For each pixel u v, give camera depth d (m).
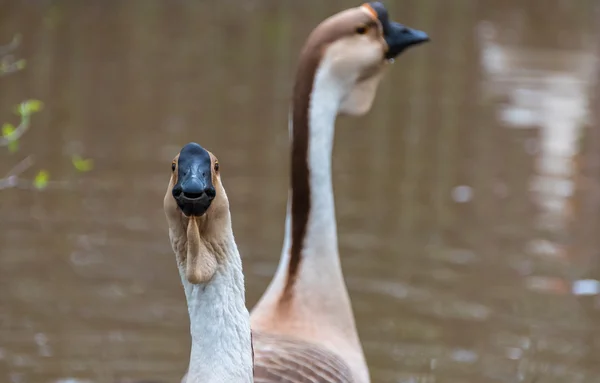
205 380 4.94
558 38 27.81
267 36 26.28
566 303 11.28
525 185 15.33
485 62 24.55
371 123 18.97
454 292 11.39
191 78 21.47
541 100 20.78
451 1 33.94
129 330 10.20
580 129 18.59
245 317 5.07
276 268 11.61
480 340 10.22
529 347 10.06
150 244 12.34
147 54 23.48
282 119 18.41
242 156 15.96
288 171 15.32
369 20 7.73
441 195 14.77
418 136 18.03
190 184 4.50
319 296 7.36
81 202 13.58
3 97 18.86
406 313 10.81
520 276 11.88
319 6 31.06
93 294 10.92
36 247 12.04
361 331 10.33
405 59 24.91
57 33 24.86
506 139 17.86
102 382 9.03
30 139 16.33
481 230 13.33
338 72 7.59
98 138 16.58
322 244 7.42
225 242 4.95
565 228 13.59
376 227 13.27
